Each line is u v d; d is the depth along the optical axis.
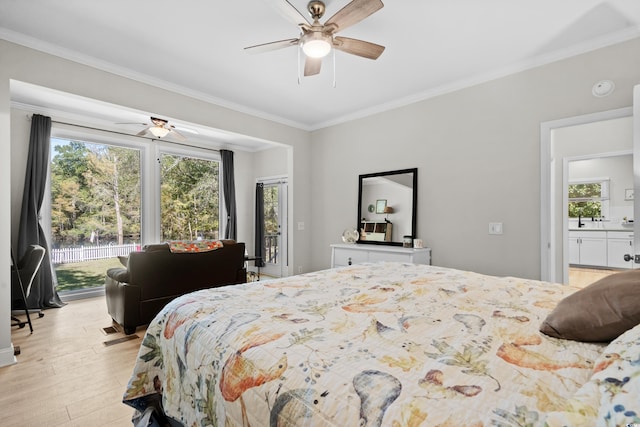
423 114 3.59
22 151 3.78
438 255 3.45
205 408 0.97
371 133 4.09
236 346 0.96
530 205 2.84
